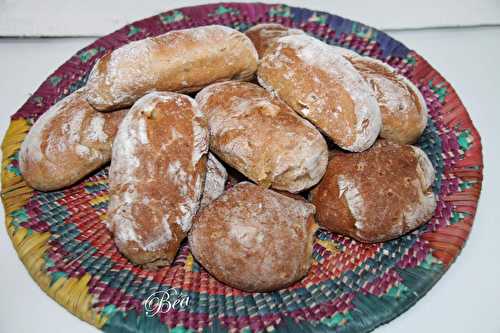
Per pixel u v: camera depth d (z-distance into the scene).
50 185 0.45
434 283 0.41
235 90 0.44
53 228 0.43
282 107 0.43
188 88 0.45
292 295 0.40
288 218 0.41
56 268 0.41
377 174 0.43
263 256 0.39
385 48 0.55
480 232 0.46
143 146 0.40
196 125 0.41
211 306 0.40
